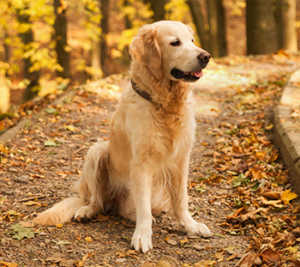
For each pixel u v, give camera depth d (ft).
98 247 11.30
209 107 23.93
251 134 19.27
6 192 14.67
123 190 13.39
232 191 14.67
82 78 54.24
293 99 20.88
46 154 18.49
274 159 16.24
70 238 11.71
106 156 13.56
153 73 11.61
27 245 11.26
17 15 36.58
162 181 12.71
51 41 42.06
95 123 22.09
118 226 12.69
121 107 12.37
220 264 10.28
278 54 35.24
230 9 87.25
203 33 46.26
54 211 12.64
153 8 38.70
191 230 12.00
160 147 11.73
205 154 18.07
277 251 10.21
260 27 39.55
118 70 62.03
